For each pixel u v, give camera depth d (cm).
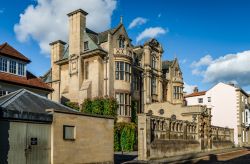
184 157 2912
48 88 3169
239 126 5772
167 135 2928
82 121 1916
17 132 1534
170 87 5094
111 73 3769
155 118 2733
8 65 2877
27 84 2942
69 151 1795
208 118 4119
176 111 4022
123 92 3825
